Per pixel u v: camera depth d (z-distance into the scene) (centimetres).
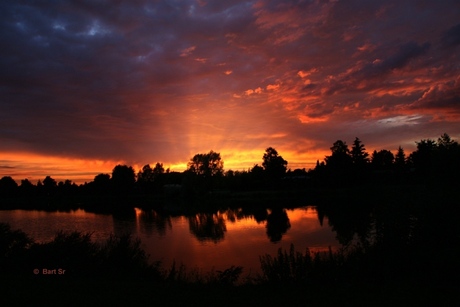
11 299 1011
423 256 1352
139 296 1104
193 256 2686
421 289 1087
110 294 1108
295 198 9612
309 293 1141
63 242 1669
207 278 1540
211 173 12850
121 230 4531
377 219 1725
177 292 1183
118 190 15300
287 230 4172
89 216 6925
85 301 1019
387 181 8825
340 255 1515
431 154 2398
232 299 1099
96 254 1644
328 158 11400
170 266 2288
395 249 1434
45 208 9994
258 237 3706
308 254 1443
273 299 1091
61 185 16838
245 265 2292
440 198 1728
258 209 7438
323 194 9956
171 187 13800
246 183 13200
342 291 1132
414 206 1702
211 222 5512
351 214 5394
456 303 952
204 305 1031
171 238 3809
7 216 6994
